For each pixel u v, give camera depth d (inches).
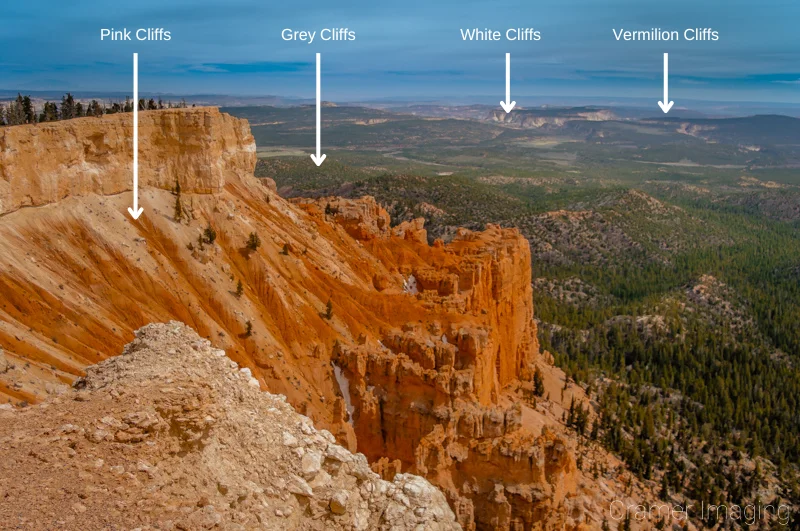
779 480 5369.1
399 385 3253.0
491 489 2775.6
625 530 3609.7
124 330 2962.6
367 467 1390.3
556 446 2797.7
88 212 3275.1
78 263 3058.6
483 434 2984.7
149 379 1237.7
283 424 1376.7
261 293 3629.4
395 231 6131.9
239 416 1309.1
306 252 4259.4
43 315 2711.6
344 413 3235.7
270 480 1234.0
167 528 979.3
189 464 1155.9
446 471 2819.9
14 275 2751.0
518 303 5413.4
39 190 3080.7
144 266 3287.4
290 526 1189.7
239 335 3316.9
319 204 6028.5
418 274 4886.8
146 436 1123.9
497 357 4997.5
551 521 2733.8
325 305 3782.0
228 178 4490.7
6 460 1000.2
